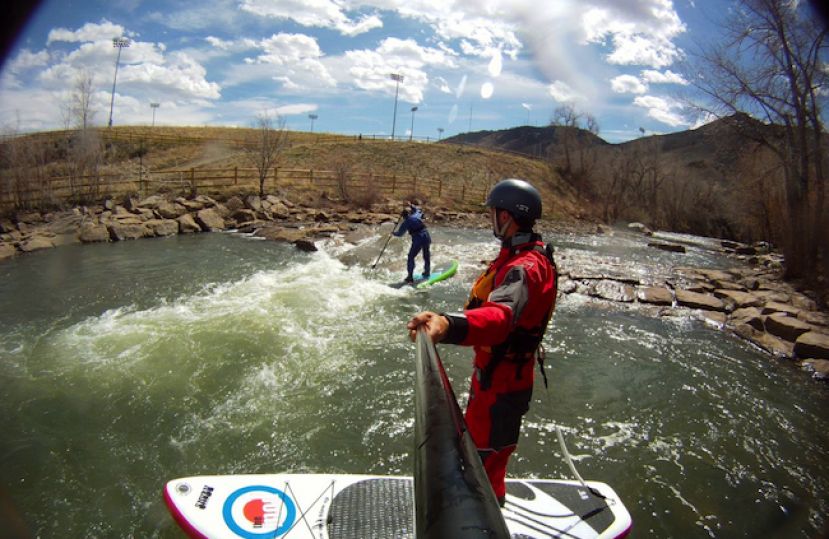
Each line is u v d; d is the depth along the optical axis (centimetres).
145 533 340
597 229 2484
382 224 1809
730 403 585
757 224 2339
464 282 1087
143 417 481
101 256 1203
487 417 214
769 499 410
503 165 3891
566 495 303
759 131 1598
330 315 800
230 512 289
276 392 541
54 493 374
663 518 382
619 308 978
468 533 63
